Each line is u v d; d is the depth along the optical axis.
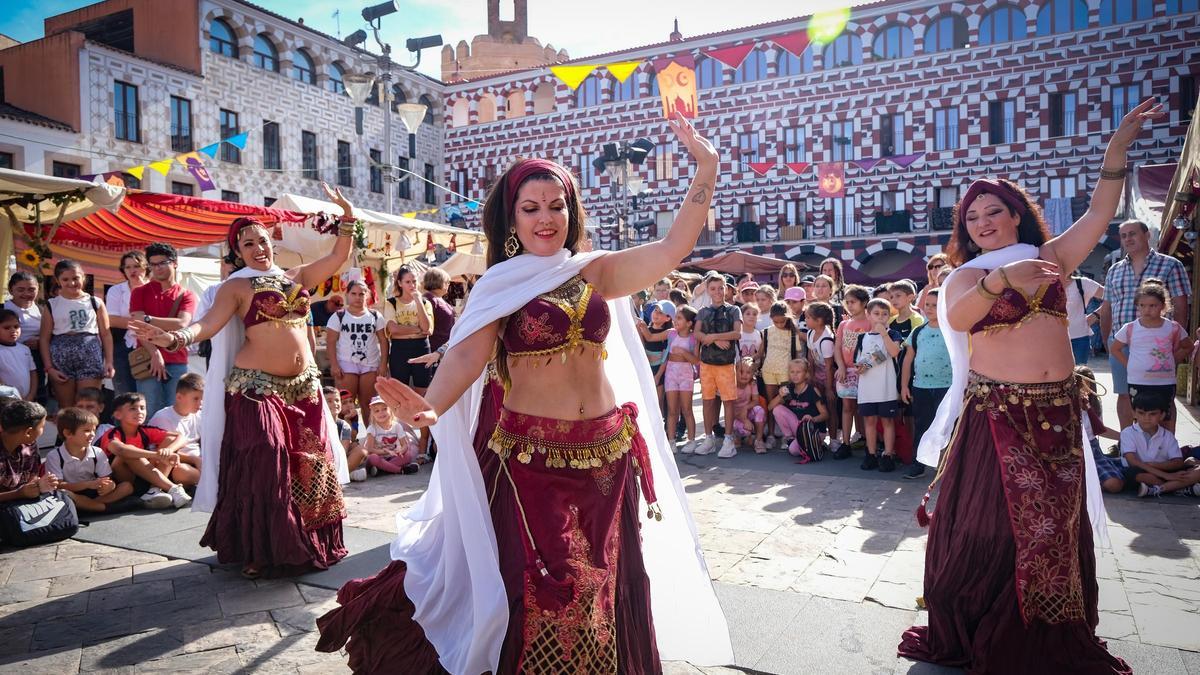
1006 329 2.93
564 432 2.43
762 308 8.83
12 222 7.86
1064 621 2.76
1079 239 3.01
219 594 3.99
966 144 27.89
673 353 8.21
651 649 2.50
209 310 4.20
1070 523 2.79
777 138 30.34
